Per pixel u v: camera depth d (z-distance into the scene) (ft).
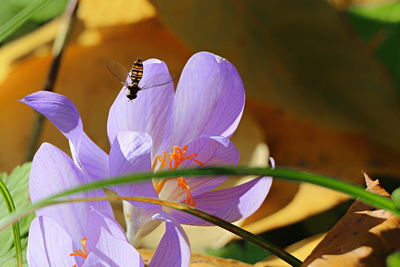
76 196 1.68
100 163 1.71
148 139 1.65
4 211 1.85
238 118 1.73
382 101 2.24
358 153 2.22
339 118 2.25
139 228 1.72
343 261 1.64
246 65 2.28
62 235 1.66
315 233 2.10
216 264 1.84
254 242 1.69
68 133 1.68
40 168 1.68
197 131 1.74
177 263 1.64
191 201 1.71
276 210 2.09
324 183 1.63
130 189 1.66
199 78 1.73
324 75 2.27
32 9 1.91
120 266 1.61
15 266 1.79
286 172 1.62
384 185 2.18
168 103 1.73
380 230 1.66
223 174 1.61
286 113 2.27
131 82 1.72
